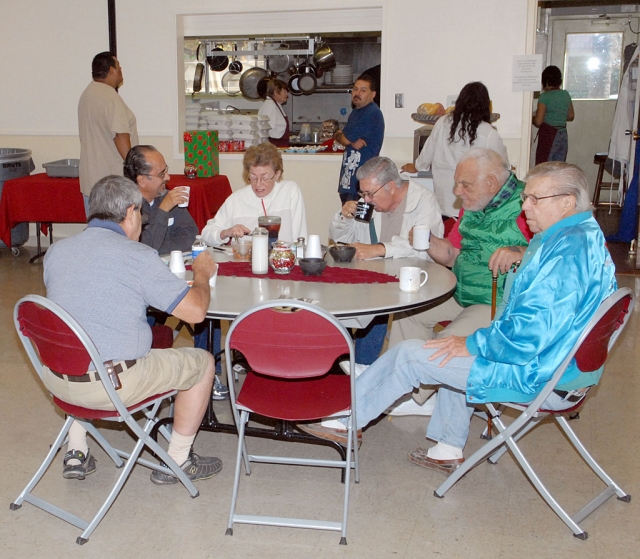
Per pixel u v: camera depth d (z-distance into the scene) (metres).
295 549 2.21
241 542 2.25
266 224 3.09
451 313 3.18
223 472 2.70
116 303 2.15
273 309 2.17
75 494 2.54
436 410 2.69
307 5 5.83
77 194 5.64
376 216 3.35
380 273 2.82
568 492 2.55
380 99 5.83
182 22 6.14
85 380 2.18
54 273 2.20
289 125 7.38
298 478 2.67
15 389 3.47
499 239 2.92
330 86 7.14
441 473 2.69
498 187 2.87
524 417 2.28
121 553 2.20
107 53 4.85
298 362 2.12
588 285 2.13
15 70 6.43
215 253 3.18
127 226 2.30
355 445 2.50
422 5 5.58
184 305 2.19
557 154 7.43
